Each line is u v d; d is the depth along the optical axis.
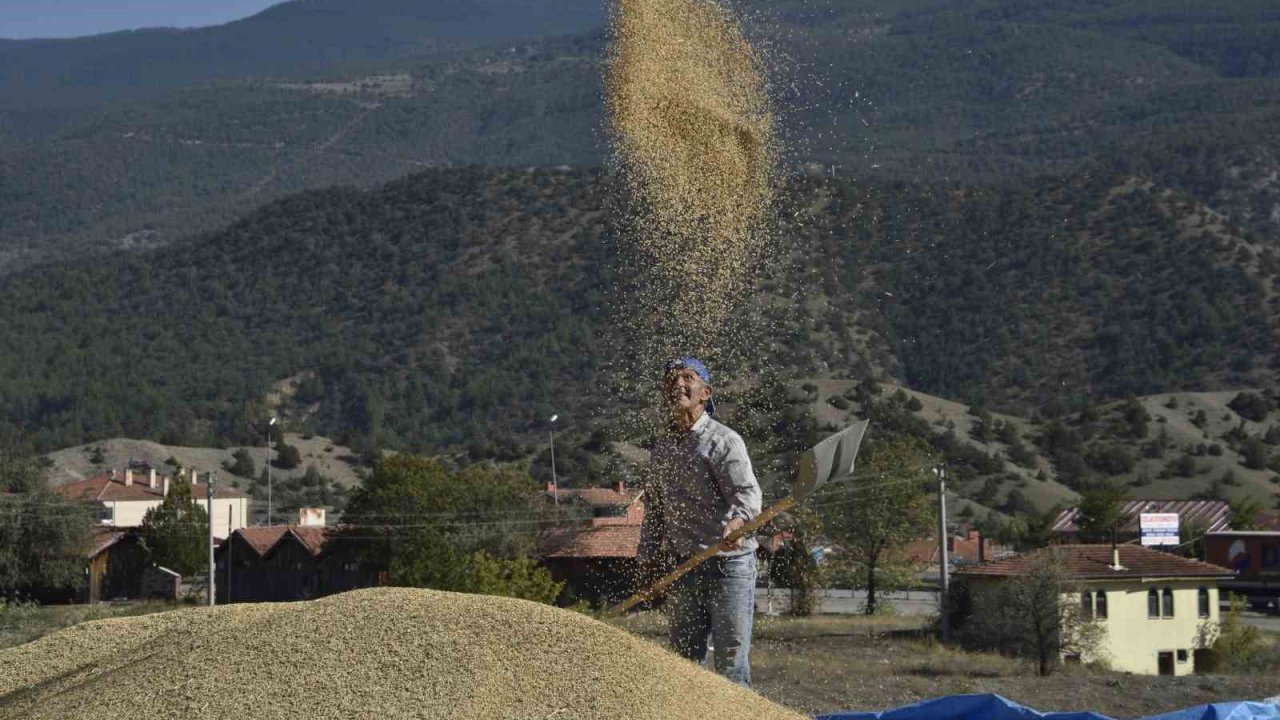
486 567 26.39
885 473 45.19
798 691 17.06
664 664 5.12
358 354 105.06
